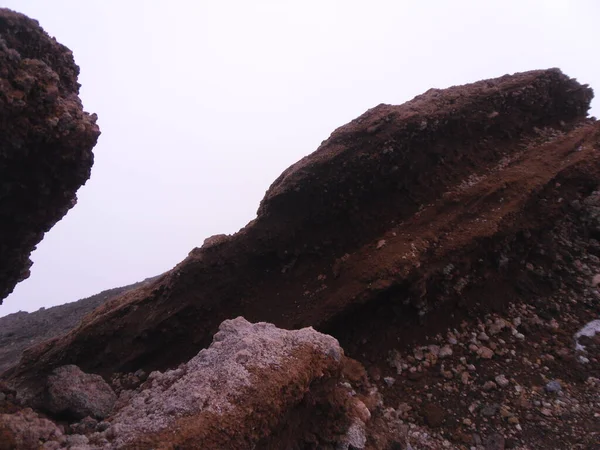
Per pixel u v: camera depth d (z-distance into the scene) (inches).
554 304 201.0
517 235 216.8
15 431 113.4
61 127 139.3
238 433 112.1
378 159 237.3
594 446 141.5
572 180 234.4
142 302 252.5
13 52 131.6
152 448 104.1
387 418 167.5
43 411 160.1
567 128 274.5
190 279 243.6
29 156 137.4
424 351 195.2
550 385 166.4
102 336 244.7
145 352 237.9
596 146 247.4
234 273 245.1
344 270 223.8
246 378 125.8
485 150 259.4
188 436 107.3
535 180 229.6
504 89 271.4
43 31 154.2
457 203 231.1
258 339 145.3
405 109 255.9
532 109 275.0
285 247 243.9
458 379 180.1
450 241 211.0
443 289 206.8
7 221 146.3
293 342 146.7
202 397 120.0
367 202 242.4
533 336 190.1
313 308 217.8
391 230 233.8
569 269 214.2
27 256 167.2
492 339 192.7
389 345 200.7
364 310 208.4
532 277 213.3
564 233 226.1
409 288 201.8
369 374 190.9
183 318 238.8
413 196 241.8
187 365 148.6
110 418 141.7
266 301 237.5
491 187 231.1
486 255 211.6
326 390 144.2
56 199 155.5
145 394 144.0
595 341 179.6
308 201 243.0
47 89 137.9
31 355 249.1
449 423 163.5
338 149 244.2
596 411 153.4
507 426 157.1
